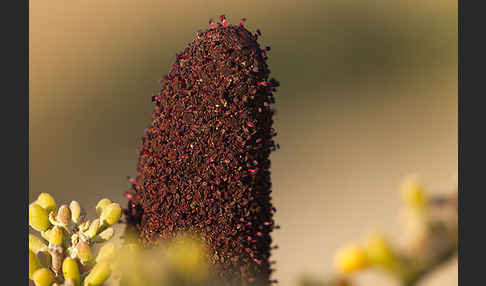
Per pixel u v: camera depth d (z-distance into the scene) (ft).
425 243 1.15
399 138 3.68
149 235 1.40
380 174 3.39
